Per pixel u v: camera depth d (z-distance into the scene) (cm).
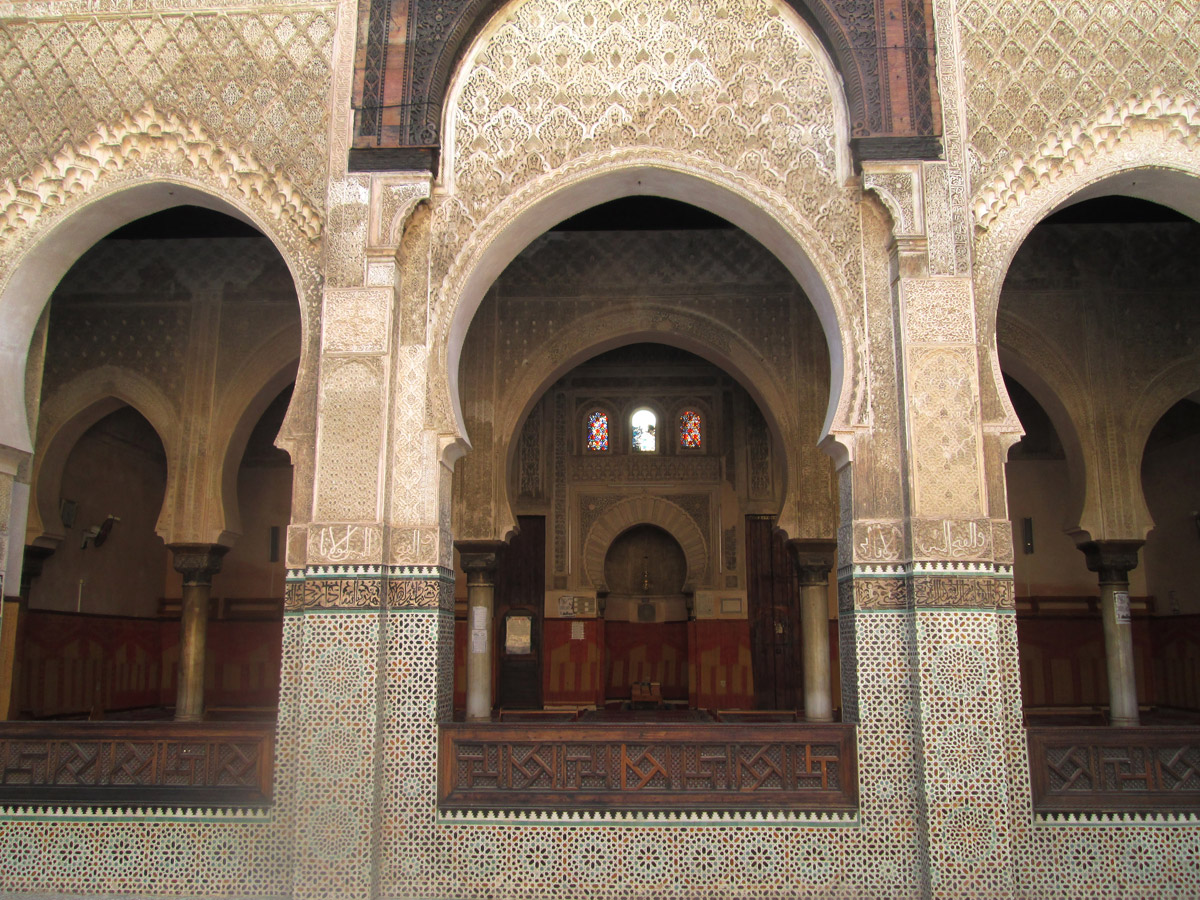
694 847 381
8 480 446
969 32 428
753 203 426
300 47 444
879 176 413
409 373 416
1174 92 420
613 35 442
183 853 387
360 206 422
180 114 442
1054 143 419
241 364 689
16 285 438
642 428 946
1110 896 368
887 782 379
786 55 437
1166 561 877
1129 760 381
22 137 445
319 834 376
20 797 394
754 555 911
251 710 891
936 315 402
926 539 385
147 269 705
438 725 393
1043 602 904
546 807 385
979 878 363
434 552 402
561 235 700
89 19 452
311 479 411
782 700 882
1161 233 670
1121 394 655
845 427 404
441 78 433
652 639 959
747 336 681
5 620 448
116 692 837
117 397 696
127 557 865
